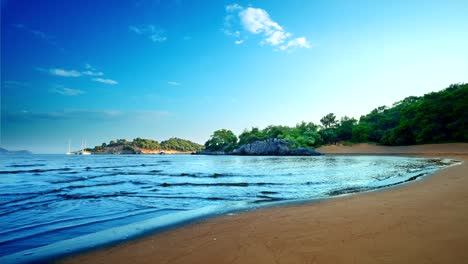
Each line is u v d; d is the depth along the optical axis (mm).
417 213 5254
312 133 103312
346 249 3463
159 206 7594
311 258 3219
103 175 18953
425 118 67250
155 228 5125
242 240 4094
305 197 8742
